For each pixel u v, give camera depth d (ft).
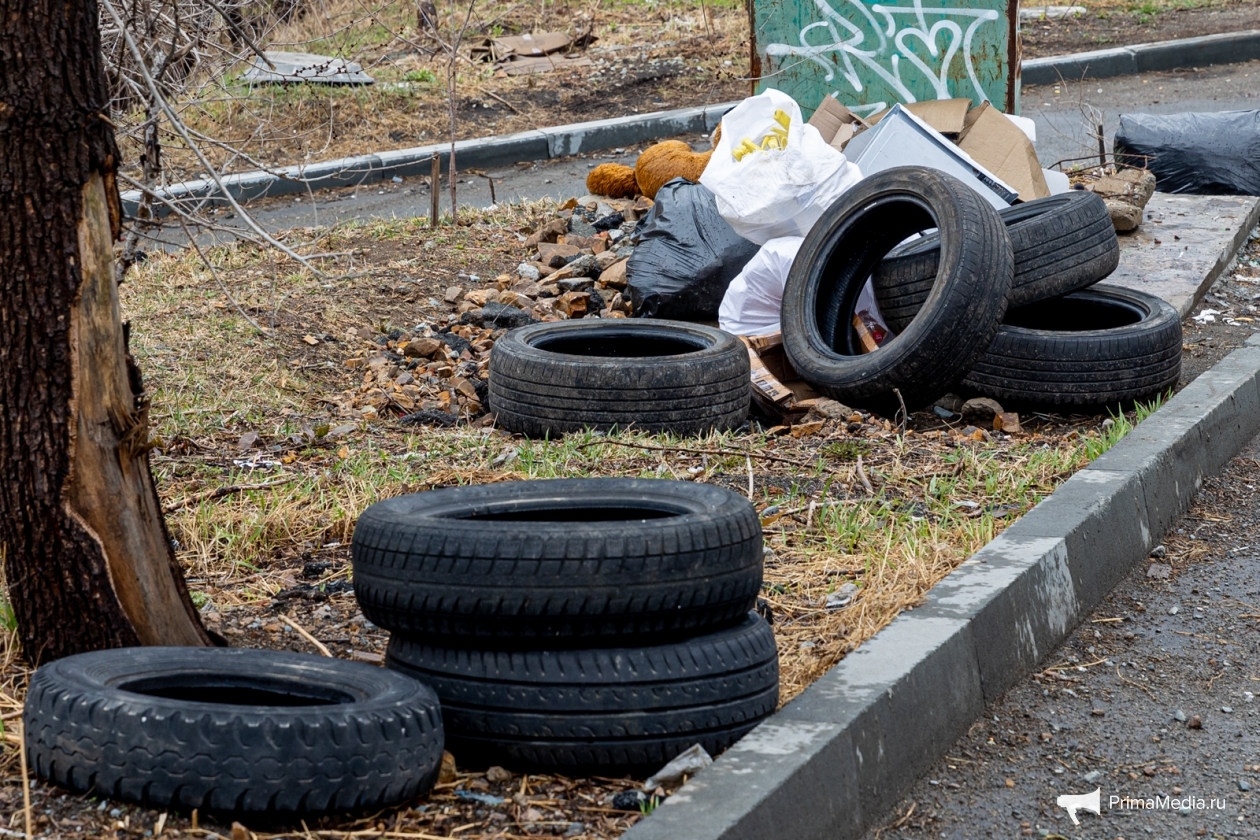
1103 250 24.47
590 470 19.69
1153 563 17.56
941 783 12.25
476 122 51.90
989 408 23.43
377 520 11.91
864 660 12.60
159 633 12.55
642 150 49.60
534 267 31.91
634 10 67.92
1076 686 14.19
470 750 11.46
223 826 10.02
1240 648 15.03
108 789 10.03
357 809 10.22
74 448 12.07
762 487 19.21
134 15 18.54
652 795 10.85
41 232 11.71
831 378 23.43
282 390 25.22
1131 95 54.49
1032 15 68.28
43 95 11.55
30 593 12.37
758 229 27.32
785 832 10.30
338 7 49.24
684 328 24.11
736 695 11.47
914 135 30.58
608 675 11.19
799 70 38.75
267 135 45.83
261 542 17.30
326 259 32.81
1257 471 21.01
